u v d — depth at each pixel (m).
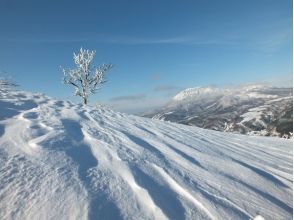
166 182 3.36
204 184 3.47
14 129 4.49
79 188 2.90
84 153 3.88
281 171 4.73
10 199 2.62
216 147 5.68
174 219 2.63
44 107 6.65
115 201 2.77
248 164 4.76
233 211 2.95
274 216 3.03
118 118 7.14
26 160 3.39
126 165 3.63
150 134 5.72
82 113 6.73
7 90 8.31
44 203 2.61
